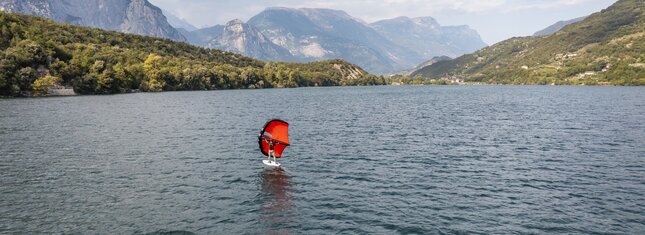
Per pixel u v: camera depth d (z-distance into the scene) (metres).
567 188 32.38
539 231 23.73
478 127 69.62
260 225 24.44
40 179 34.22
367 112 97.44
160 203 28.23
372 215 26.12
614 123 74.44
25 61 157.75
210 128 66.69
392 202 28.67
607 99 145.38
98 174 36.00
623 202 28.89
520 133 62.50
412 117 86.19
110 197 29.45
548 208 27.64
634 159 43.19
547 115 90.19
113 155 44.34
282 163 40.88
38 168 38.09
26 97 148.88
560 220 25.47
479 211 26.98
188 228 23.91
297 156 44.44
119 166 39.06
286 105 118.75
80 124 71.25
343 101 139.75
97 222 24.73
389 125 72.19
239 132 62.09
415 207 27.64
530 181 34.44
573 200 29.36
